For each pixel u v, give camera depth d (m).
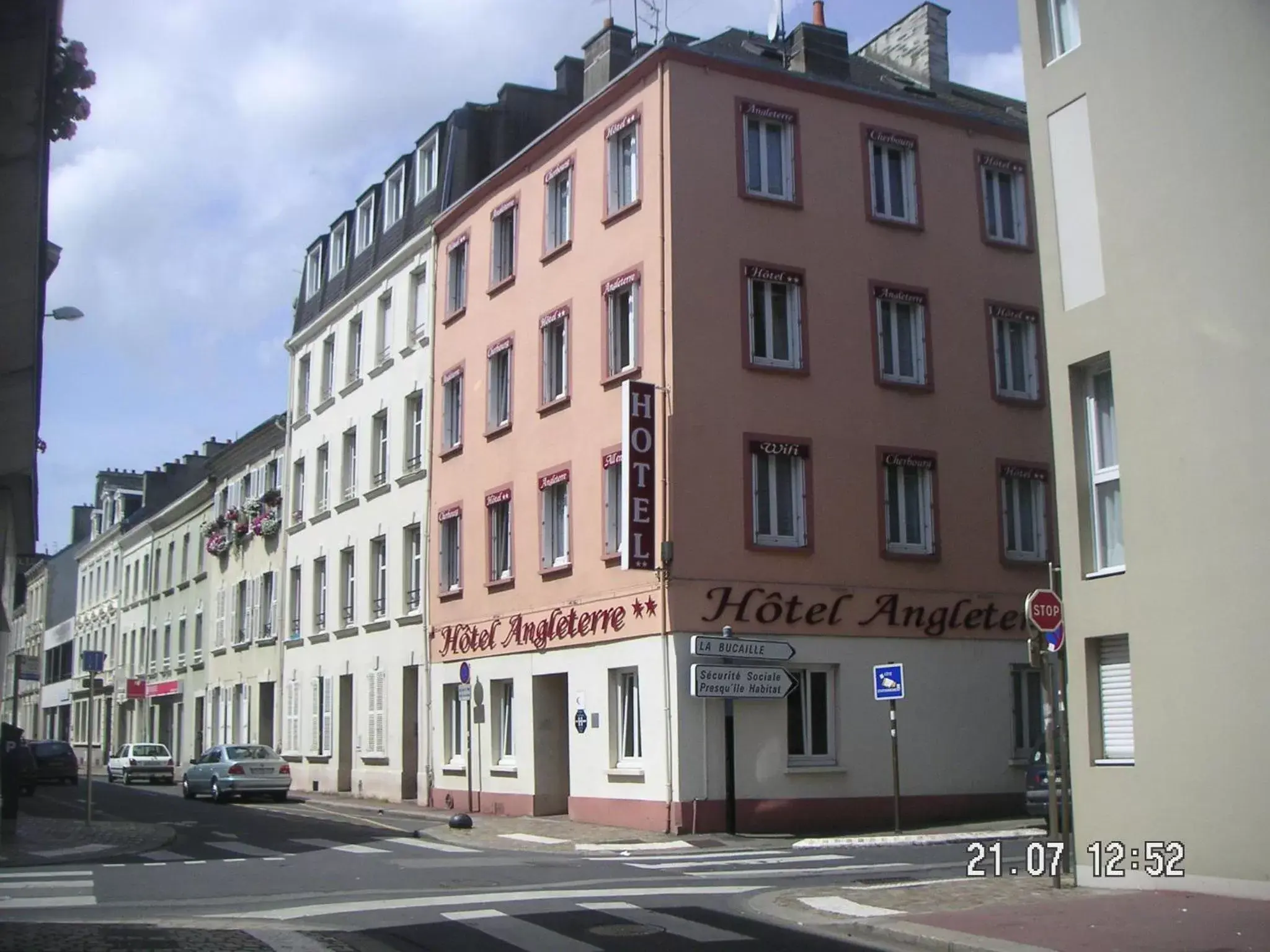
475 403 28.94
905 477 24.25
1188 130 12.12
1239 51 11.73
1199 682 11.61
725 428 22.34
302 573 38.84
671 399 21.98
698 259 22.64
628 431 21.66
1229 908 10.65
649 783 21.56
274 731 39.94
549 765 25.47
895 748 20.66
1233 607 11.38
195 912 12.23
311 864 16.69
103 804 31.80
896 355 24.58
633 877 14.89
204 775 33.22
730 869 15.87
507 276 28.25
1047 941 9.48
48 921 11.55
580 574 24.20
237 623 44.78
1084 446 13.20
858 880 14.18
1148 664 12.09
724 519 22.06
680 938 10.33
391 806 30.12
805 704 22.38
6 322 13.76
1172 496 11.99
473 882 14.48
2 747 22.89
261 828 23.48
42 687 81.25
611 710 22.88
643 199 23.25
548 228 26.41
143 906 12.69
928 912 11.20
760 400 22.75
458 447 29.42
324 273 39.94
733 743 21.09
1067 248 13.34
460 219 30.42
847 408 23.58
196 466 65.19
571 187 25.61
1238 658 11.30
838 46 25.91
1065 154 13.45
